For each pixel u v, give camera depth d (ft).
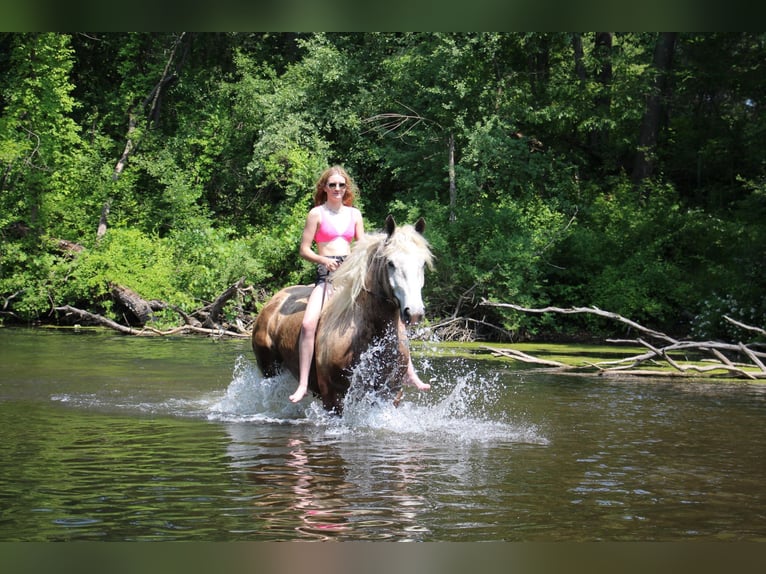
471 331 62.80
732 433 24.48
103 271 69.77
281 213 81.15
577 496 16.79
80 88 99.45
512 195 80.07
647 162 87.35
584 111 88.22
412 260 21.95
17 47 84.07
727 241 69.10
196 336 61.67
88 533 14.12
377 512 15.39
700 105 99.86
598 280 66.80
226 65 100.42
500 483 17.71
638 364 44.60
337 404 24.53
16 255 71.15
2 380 33.35
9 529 14.28
